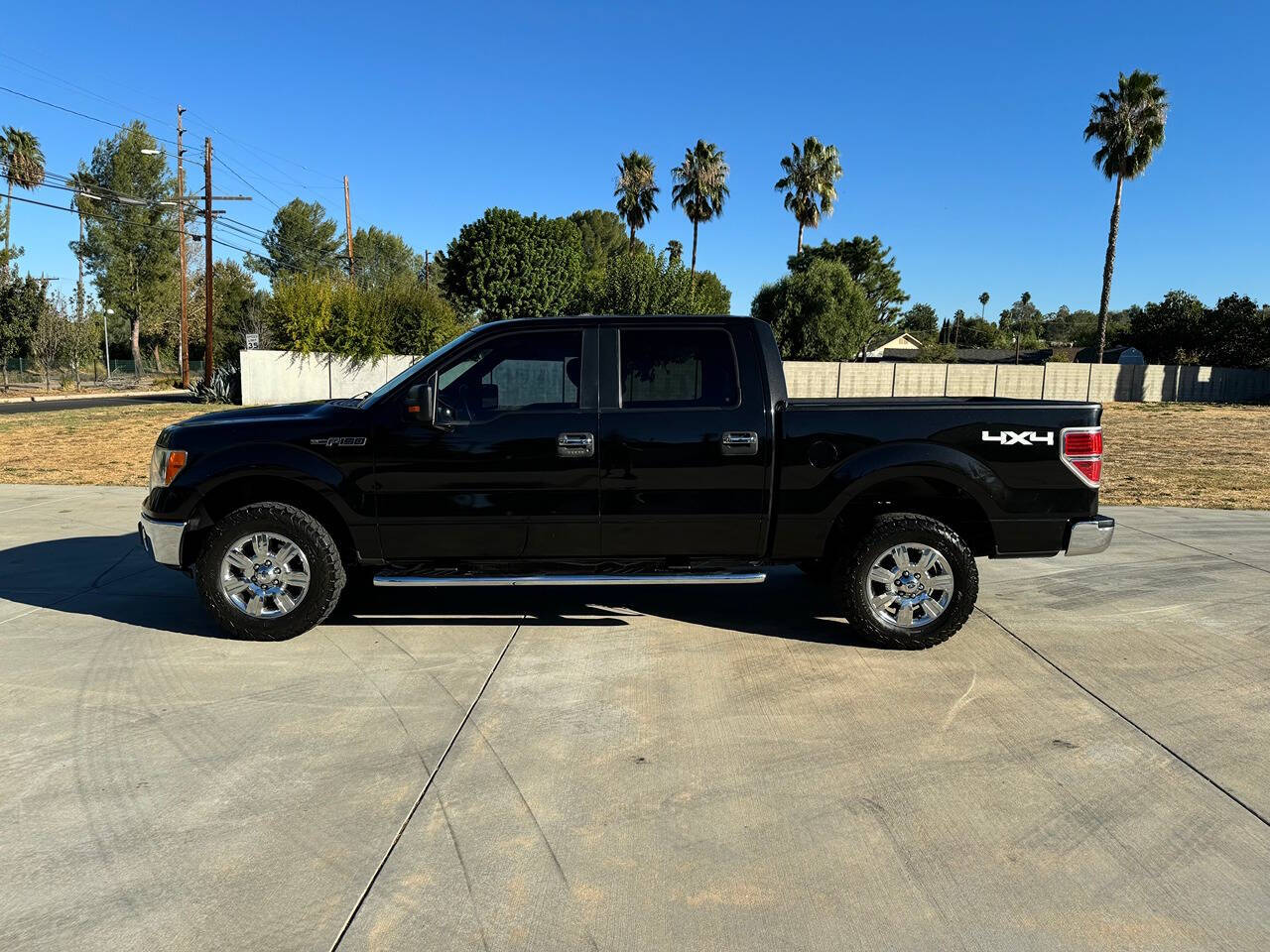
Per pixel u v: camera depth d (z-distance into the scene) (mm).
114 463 12844
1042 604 5770
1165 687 4242
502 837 2883
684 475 4703
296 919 2443
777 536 4785
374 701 4039
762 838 2887
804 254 57188
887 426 4703
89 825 2939
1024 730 3742
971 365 36594
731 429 4688
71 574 6391
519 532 4750
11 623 5215
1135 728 3764
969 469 4680
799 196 49156
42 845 2814
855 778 3303
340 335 29469
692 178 48594
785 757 3486
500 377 4754
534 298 43688
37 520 8438
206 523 4902
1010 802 3123
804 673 4430
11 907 2486
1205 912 2486
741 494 4730
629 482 4699
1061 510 4742
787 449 4699
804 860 2758
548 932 2395
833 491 4711
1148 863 2742
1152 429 21797
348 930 2398
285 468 4668
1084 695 4141
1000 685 4270
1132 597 5938
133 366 66562
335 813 3029
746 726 3781
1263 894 2568
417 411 4660
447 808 3068
